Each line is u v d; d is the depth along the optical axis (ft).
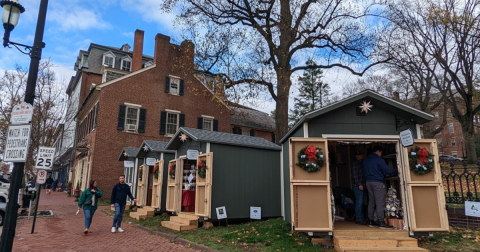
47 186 101.09
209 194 32.55
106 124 72.69
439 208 22.72
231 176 35.04
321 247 22.44
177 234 29.78
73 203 65.62
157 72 82.23
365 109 24.45
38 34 19.80
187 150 36.68
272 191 38.17
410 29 64.03
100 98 73.05
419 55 66.44
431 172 23.31
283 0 56.70
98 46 109.50
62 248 24.95
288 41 56.95
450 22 58.59
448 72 70.54
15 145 18.37
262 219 36.70
